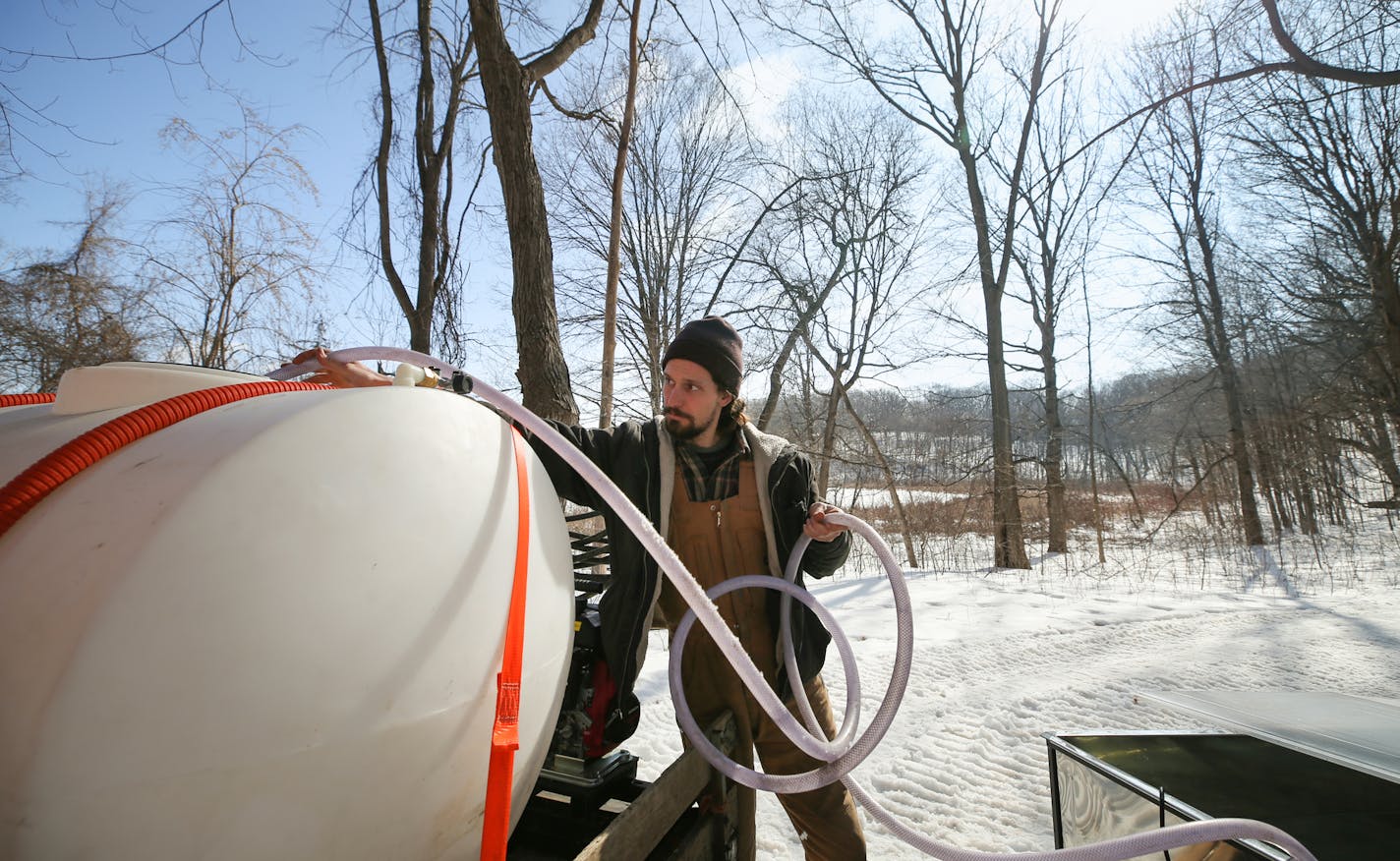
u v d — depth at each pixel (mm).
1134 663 5656
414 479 1013
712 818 1648
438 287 9391
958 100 16953
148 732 771
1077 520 18688
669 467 1813
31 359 8156
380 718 909
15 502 826
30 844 747
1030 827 2990
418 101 9055
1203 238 19828
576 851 1482
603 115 7887
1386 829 1710
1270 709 2031
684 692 1952
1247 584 10938
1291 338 18453
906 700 4633
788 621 1871
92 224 8352
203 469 861
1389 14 9227
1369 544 16297
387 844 952
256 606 833
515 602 1101
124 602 779
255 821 825
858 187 15859
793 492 1962
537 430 1320
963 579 11211
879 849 2814
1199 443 19688
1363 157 16797
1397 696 4898
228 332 9430
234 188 9289
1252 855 1413
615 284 6508
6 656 771
